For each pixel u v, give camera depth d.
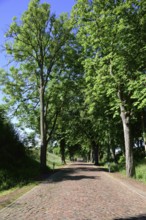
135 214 10.86
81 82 40.66
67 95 42.31
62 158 70.31
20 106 41.56
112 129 40.16
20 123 43.06
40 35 37.22
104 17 25.22
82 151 106.00
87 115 46.44
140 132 41.88
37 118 43.34
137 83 21.55
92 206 12.40
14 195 16.36
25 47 38.22
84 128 55.06
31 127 43.56
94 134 55.53
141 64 23.72
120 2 25.33
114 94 27.08
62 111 45.09
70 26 38.03
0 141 29.77
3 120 33.03
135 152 50.00
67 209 11.85
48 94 41.38
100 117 38.81
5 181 21.41
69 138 62.62
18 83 41.09
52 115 44.28
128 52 23.83
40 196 15.56
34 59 39.09
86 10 27.91
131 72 23.88
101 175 29.17
